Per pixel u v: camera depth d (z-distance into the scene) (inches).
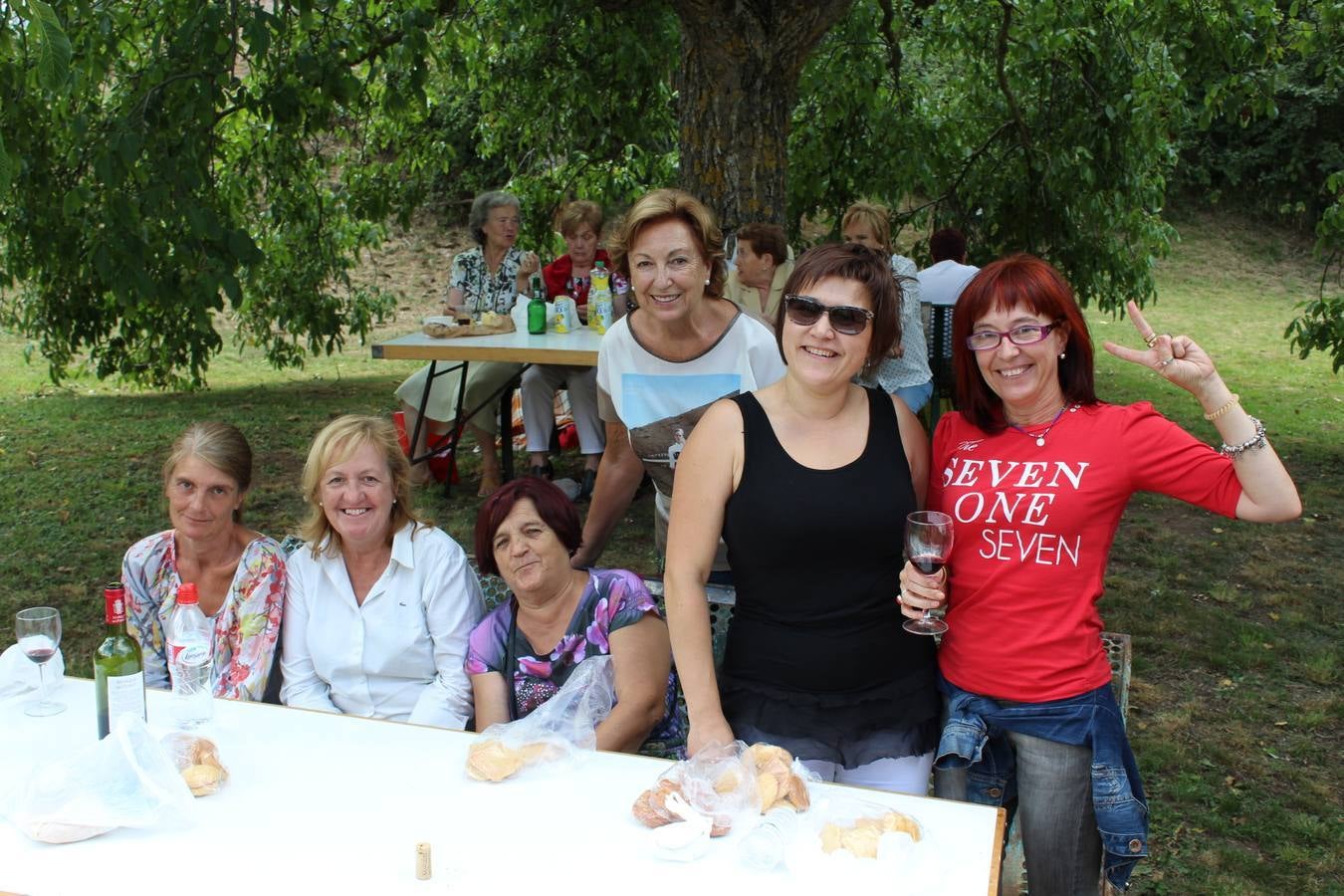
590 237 268.1
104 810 73.3
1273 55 309.4
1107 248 343.0
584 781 81.4
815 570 88.4
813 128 353.4
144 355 342.0
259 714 93.0
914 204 543.5
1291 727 162.6
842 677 89.4
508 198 265.9
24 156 195.8
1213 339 564.7
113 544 237.1
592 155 358.9
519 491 101.3
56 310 279.9
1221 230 793.6
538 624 104.6
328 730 90.0
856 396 92.8
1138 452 84.4
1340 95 731.4
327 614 110.3
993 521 86.7
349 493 104.5
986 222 352.5
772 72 225.3
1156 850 131.7
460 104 384.2
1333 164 767.7
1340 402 412.2
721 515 91.7
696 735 86.5
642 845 72.8
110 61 201.5
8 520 251.9
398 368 469.1
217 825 74.9
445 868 69.4
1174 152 358.3
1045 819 87.9
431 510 251.8
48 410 370.9
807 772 81.0
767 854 70.1
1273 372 475.2
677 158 352.8
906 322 204.1
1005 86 324.8
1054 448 86.0
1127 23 327.9
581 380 248.1
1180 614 204.2
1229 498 82.0
